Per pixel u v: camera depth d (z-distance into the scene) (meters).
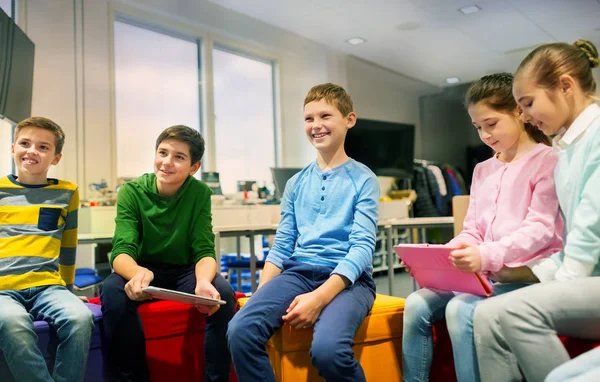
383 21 5.36
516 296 1.07
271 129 5.96
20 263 1.50
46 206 1.62
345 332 1.21
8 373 1.31
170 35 5.09
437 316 1.37
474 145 7.74
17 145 1.63
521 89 1.20
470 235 1.48
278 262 1.55
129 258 1.59
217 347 1.52
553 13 5.07
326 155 1.58
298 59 6.02
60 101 3.95
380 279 5.53
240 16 5.27
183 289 1.64
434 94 7.70
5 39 3.08
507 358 1.11
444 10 5.03
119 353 1.46
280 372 1.33
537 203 1.31
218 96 5.43
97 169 4.17
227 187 5.46
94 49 4.21
